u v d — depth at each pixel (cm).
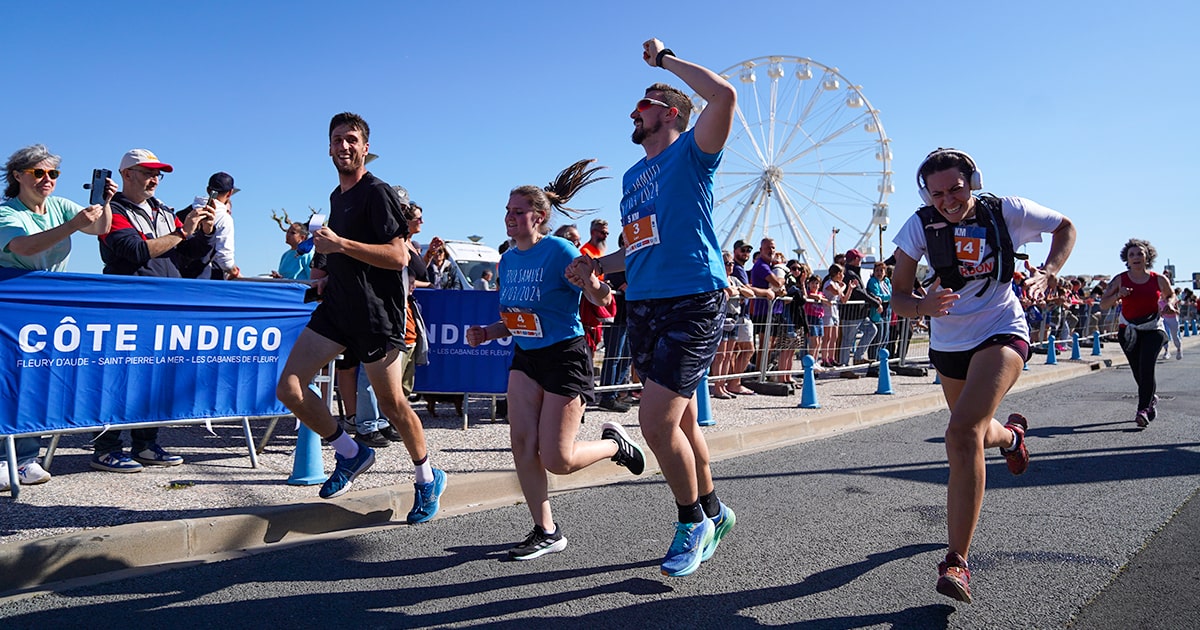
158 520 375
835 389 1030
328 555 366
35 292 437
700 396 707
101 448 487
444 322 700
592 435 656
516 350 373
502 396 703
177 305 488
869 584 325
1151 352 755
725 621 287
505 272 375
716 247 320
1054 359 1464
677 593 315
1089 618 288
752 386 988
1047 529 402
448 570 344
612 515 437
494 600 308
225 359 507
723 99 295
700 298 311
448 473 498
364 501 428
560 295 358
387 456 556
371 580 331
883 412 866
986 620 287
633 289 325
